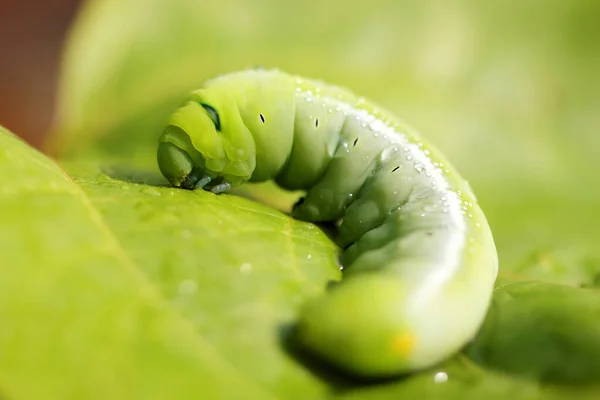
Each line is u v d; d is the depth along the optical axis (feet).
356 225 0.61
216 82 0.62
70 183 0.56
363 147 0.62
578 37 0.75
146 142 0.69
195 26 0.71
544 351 0.54
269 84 0.62
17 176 0.54
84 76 0.69
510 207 0.69
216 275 0.54
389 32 0.73
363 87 0.72
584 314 0.55
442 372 0.54
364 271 0.57
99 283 0.52
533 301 0.56
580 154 0.73
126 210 0.55
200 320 0.53
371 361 0.53
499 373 0.54
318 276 0.56
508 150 0.72
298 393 0.52
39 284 0.52
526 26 0.75
